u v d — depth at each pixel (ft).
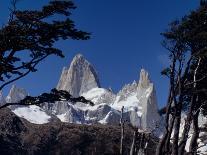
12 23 79.30
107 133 414.00
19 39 78.02
